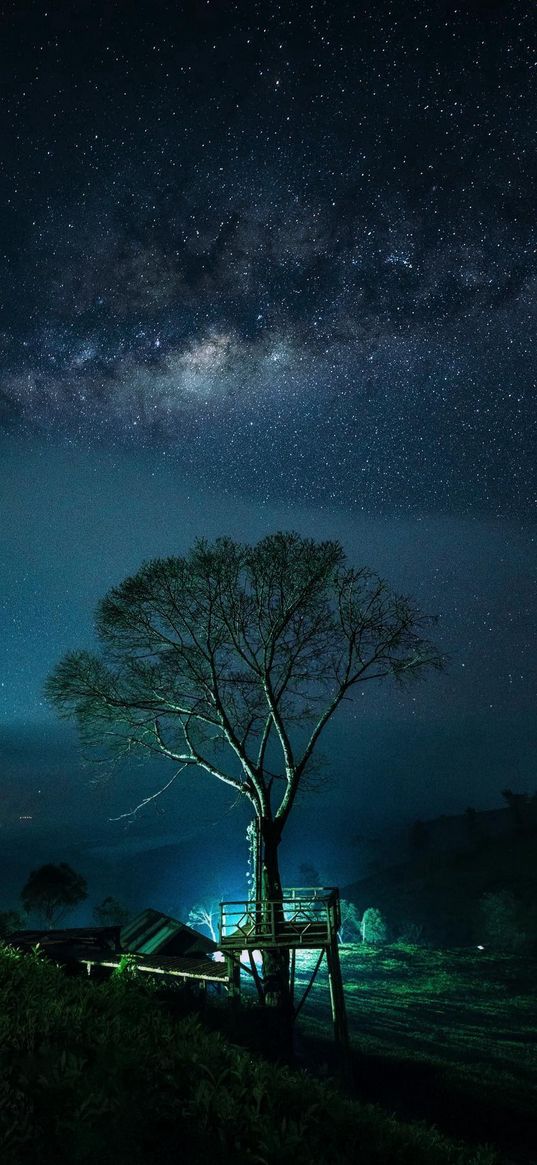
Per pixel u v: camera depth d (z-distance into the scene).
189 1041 8.58
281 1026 17.16
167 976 20.83
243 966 19.25
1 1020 7.23
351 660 23.19
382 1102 15.67
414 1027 25.80
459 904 65.06
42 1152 5.17
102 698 23.33
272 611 23.12
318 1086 7.77
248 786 22.98
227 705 23.62
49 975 10.75
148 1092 6.44
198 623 23.09
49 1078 6.05
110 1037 7.66
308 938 19.41
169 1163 5.55
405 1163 6.60
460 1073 18.69
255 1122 6.30
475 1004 31.42
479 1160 7.07
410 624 23.06
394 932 56.34
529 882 65.38
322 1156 6.17
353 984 34.97
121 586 23.05
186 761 23.70
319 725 23.14
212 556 22.95
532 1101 16.56
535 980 37.16
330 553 23.20
